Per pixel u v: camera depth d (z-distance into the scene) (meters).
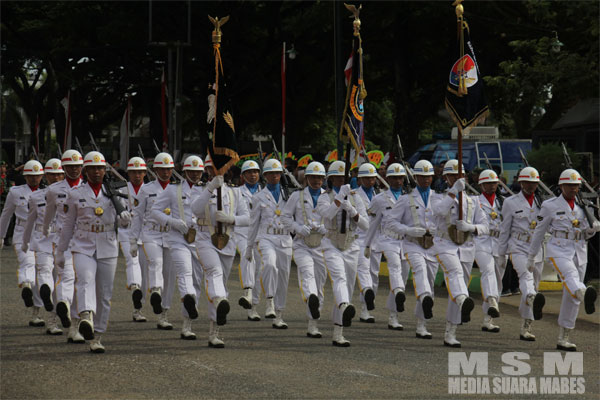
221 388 17.77
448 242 24.62
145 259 26.78
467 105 25.33
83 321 20.52
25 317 27.64
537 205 25.58
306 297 23.72
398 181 25.66
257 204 26.48
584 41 64.19
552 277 36.28
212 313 22.53
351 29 77.06
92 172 21.45
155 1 86.38
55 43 99.69
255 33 94.25
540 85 55.25
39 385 17.92
